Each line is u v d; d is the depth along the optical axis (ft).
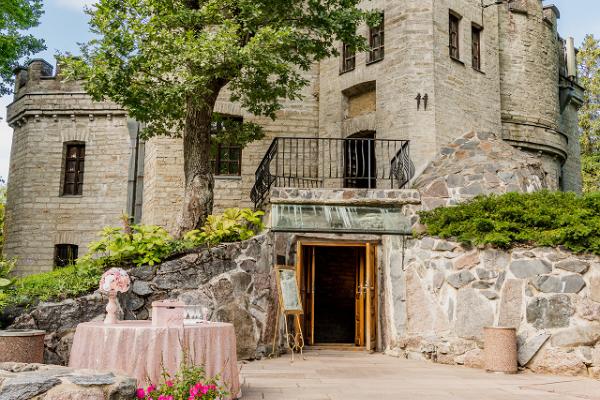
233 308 25.95
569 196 25.00
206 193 31.30
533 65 48.08
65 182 50.21
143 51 27.71
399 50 39.45
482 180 29.81
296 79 34.01
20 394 10.34
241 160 43.11
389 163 38.63
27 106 50.11
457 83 40.37
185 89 27.40
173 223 41.14
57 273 26.27
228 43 27.17
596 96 80.43
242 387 18.62
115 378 11.55
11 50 46.16
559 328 23.02
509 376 21.97
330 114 43.19
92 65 28.09
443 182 30.73
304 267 33.14
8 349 17.15
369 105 41.81
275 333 26.61
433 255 27.43
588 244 23.22
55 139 50.14
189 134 31.86
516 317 24.04
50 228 48.88
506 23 47.62
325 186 42.14
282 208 30.55
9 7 44.09
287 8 31.78
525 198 25.70
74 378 11.14
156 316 14.53
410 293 28.30
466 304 25.46
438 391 18.17
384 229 28.96
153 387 12.00
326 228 28.96
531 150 46.85
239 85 32.73
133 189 46.52
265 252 28.25
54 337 21.72
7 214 51.60
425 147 37.63
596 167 74.54
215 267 26.09
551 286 23.56
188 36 27.71
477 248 25.73
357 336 32.27
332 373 22.26
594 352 22.20
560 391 18.29
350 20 32.17
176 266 25.36
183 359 13.66
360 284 32.09
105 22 27.35
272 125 43.04
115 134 49.47
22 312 21.91
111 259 25.49
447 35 40.37
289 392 17.70
